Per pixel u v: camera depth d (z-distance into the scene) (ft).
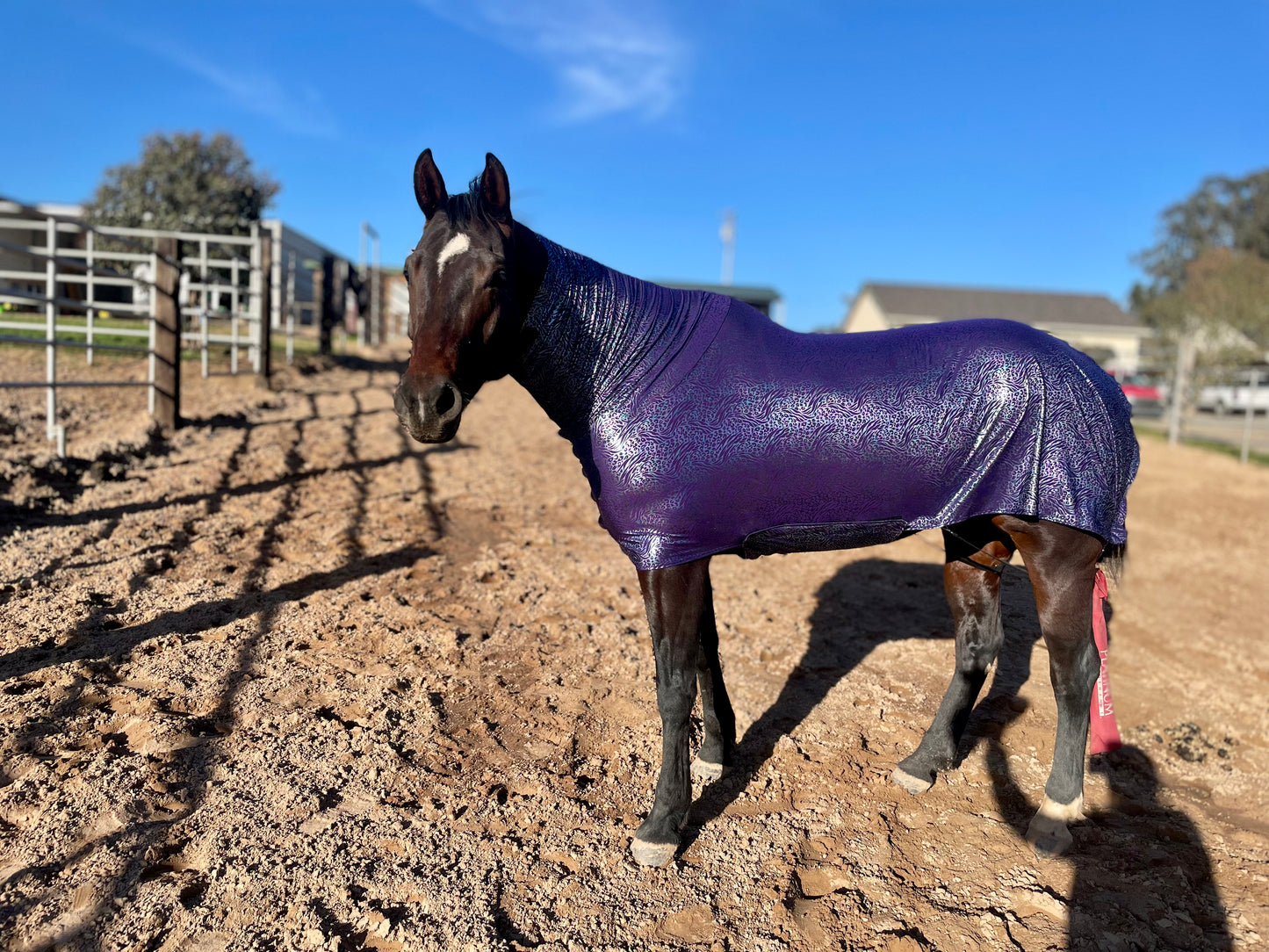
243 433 26.43
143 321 43.88
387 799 8.77
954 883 8.29
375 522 19.02
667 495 8.01
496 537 18.95
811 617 15.76
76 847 7.55
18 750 8.82
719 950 7.14
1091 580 8.52
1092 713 10.30
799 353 8.46
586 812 8.95
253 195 60.34
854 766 10.41
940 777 10.30
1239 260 90.38
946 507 8.40
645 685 12.13
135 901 7.02
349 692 10.89
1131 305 192.95
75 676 10.44
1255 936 7.64
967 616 10.05
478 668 12.09
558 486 24.99
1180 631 18.15
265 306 34.96
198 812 8.22
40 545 14.83
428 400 7.17
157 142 58.18
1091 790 10.42
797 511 8.30
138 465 21.02
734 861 8.41
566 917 7.39
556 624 13.97
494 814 8.76
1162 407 78.59
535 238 8.29
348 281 64.08
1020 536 8.57
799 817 9.25
